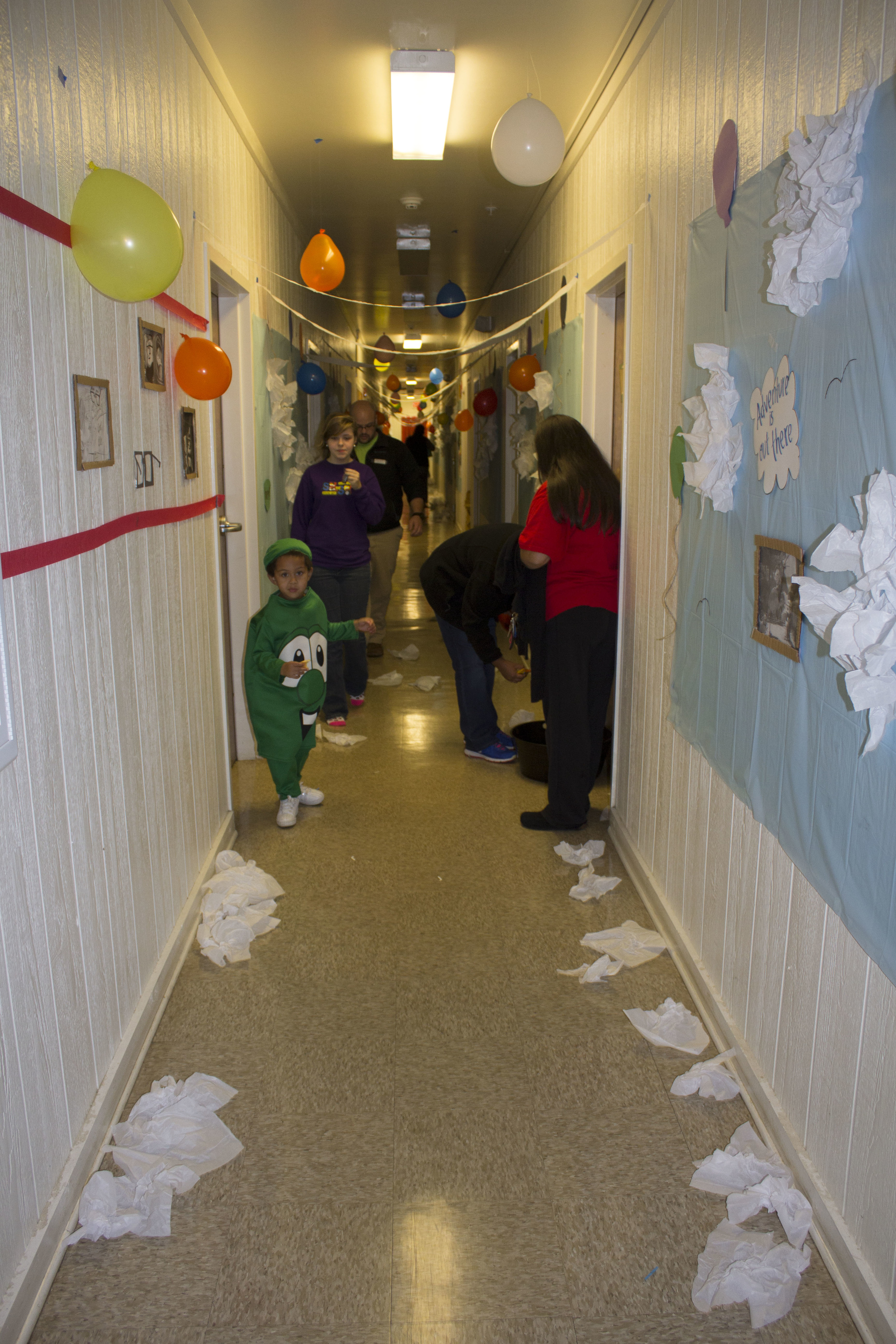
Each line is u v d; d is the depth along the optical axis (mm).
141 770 2285
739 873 2121
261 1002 2395
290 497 5133
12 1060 1485
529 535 3188
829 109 1557
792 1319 1500
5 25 1479
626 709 3299
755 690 1964
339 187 5145
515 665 5734
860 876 1467
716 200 2143
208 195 3230
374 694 5426
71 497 1783
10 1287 1462
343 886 3025
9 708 1445
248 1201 1752
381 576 6168
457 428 9258
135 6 2293
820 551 1366
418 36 3197
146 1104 1956
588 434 3416
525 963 2566
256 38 3211
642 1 2867
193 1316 1520
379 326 10977
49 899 1656
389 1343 1470
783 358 1752
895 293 1305
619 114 3352
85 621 1877
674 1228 1683
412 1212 1722
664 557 2775
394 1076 2105
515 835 3420
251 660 3344
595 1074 2105
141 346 2281
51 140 1690
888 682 1267
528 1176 1809
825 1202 1626
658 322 2811
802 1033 1762
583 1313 1519
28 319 1577
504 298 7520
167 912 2527
